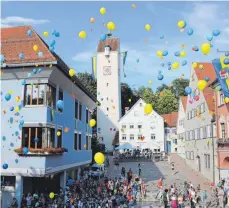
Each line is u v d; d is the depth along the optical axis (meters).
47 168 21.92
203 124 41.28
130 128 71.94
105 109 72.88
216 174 34.81
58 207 21.61
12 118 21.33
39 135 22.09
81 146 32.91
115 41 75.38
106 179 33.75
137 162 56.28
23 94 22.47
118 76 74.06
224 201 25.84
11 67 21.89
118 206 24.56
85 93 32.28
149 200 28.27
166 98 92.00
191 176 41.59
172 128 74.88
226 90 26.58
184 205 25.81
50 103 23.17
